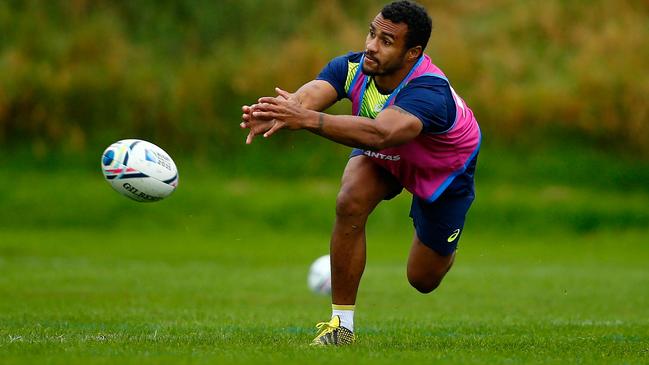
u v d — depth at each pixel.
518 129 102.25
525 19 115.25
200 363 20.44
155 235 81.94
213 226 85.00
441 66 107.00
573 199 91.69
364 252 25.53
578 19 116.06
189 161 99.62
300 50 104.81
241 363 20.50
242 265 64.31
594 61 107.38
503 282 55.62
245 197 90.06
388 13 23.69
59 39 106.31
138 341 25.53
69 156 97.56
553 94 103.50
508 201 90.12
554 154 100.19
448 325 33.66
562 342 27.47
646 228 87.38
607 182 97.44
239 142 101.50
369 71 24.00
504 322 35.28
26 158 96.94
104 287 48.66
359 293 49.06
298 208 88.31
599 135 102.25
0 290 46.06
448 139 24.97
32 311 36.84
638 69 105.44
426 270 27.94
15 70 101.31
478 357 22.78
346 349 23.73
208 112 102.81
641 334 30.88
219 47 110.19
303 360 21.16
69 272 56.41
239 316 36.25
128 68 104.56
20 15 108.56
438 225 26.81
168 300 43.28
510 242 82.81
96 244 75.12
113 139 100.00
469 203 27.00
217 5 113.69
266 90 103.19
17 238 77.00
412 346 25.55
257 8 114.00
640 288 52.53
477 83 105.25
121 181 25.09
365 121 22.98
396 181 26.25
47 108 100.31
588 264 68.44
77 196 88.44
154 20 111.81
